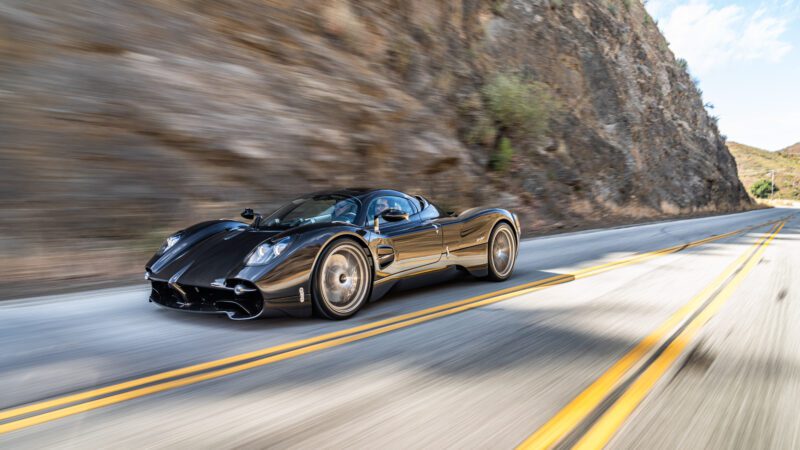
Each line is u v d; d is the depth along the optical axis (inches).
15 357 116.7
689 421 86.1
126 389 97.0
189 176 309.9
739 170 5713.6
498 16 898.1
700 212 1299.2
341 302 156.7
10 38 296.2
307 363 113.7
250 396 94.1
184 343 128.8
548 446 76.7
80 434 78.2
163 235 271.1
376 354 120.8
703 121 1674.5
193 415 85.6
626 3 1471.5
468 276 233.8
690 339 136.3
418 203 203.0
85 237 248.8
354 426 82.2
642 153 1161.4
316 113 421.7
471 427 82.6
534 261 304.0
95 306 171.6
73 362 113.3
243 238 164.6
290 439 77.4
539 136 762.8
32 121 272.5
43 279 215.3
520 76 829.8
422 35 677.9
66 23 325.7
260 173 347.9
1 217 234.7
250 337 134.6
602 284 223.0
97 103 300.4
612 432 81.7
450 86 666.2
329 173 398.0
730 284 225.1
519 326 148.3
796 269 277.4
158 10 384.5
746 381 105.4
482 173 618.5
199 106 345.7
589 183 846.5
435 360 116.8
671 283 226.4
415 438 78.4
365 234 166.2
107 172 279.1
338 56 507.2
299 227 156.9
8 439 76.2
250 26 440.5
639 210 989.2
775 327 151.3
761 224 762.2
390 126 485.1
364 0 598.5
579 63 1059.3
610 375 107.8
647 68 1385.3
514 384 102.0
